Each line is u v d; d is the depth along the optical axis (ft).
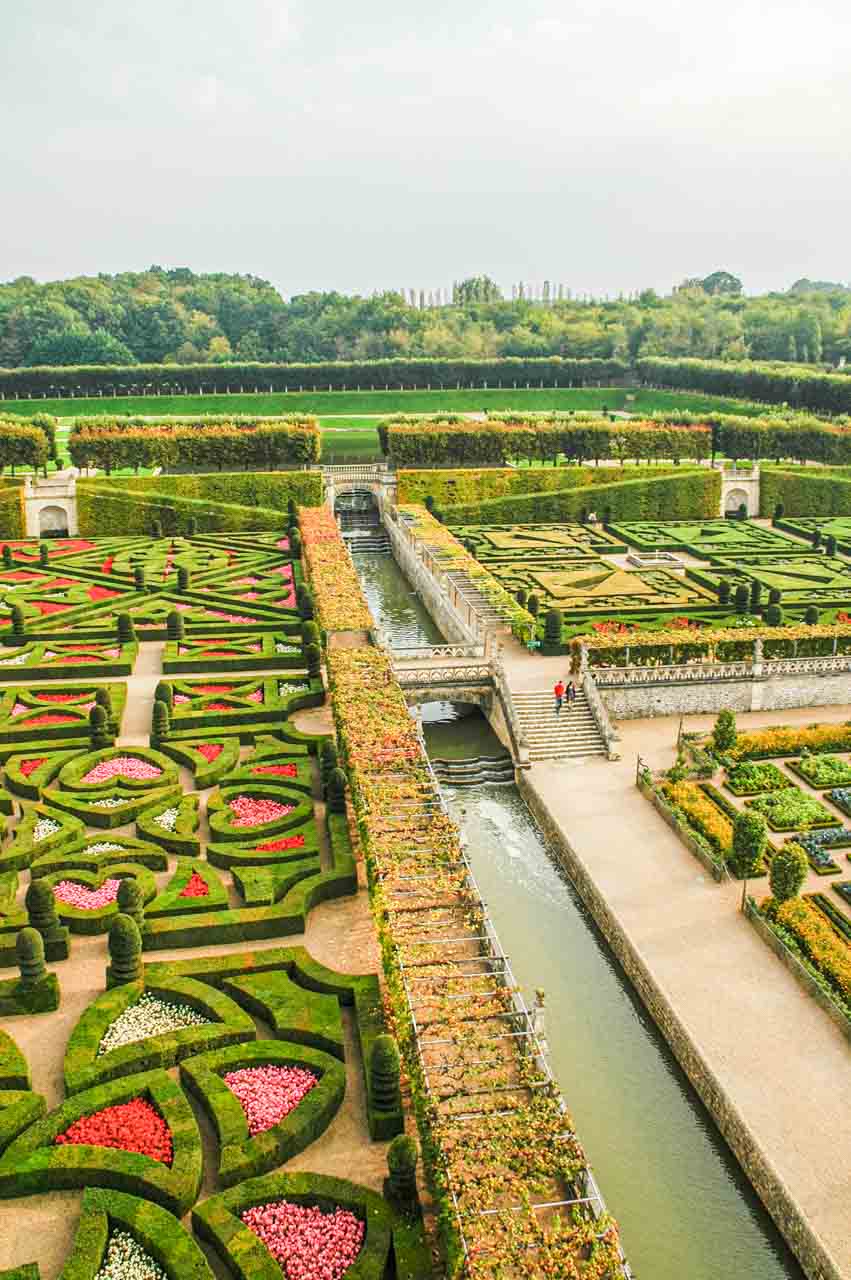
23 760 178.09
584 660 215.92
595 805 181.06
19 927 129.80
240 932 130.82
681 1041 122.52
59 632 245.04
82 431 424.87
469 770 201.67
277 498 403.54
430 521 371.56
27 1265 83.71
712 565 321.11
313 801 165.48
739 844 153.48
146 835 152.66
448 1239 81.71
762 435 447.42
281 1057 108.06
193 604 272.72
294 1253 86.79
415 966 118.83
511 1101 97.30
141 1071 107.65
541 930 153.79
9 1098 101.35
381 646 224.12
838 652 233.76
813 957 132.16
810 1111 109.81
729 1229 103.76
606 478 415.85
